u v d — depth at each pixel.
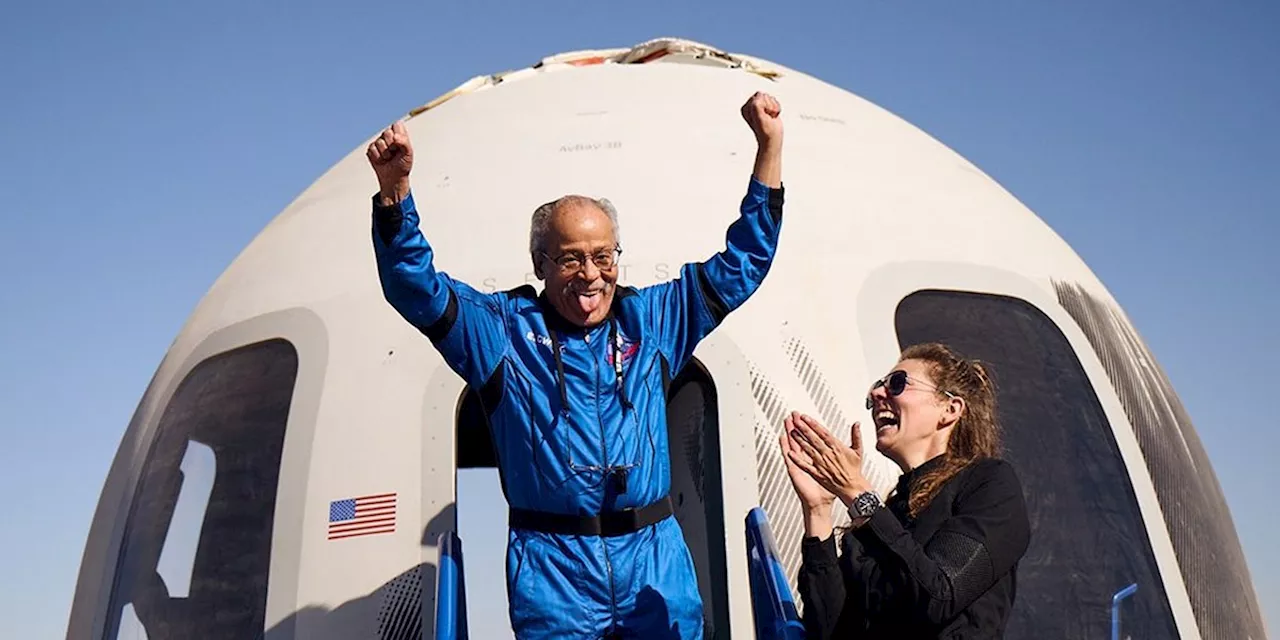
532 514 4.79
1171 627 7.44
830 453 4.52
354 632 6.85
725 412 7.16
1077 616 7.21
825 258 7.80
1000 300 8.09
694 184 8.09
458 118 9.31
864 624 4.42
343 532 7.09
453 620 5.07
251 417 7.77
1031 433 7.62
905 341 7.68
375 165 4.38
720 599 7.02
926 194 8.68
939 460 4.55
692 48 10.13
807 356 7.35
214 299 8.98
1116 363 8.37
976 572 4.14
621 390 4.77
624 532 4.77
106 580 8.17
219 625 7.27
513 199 8.11
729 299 4.93
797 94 9.54
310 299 8.02
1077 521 7.47
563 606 4.70
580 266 4.67
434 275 4.61
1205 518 8.38
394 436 7.23
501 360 4.74
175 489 7.97
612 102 9.01
